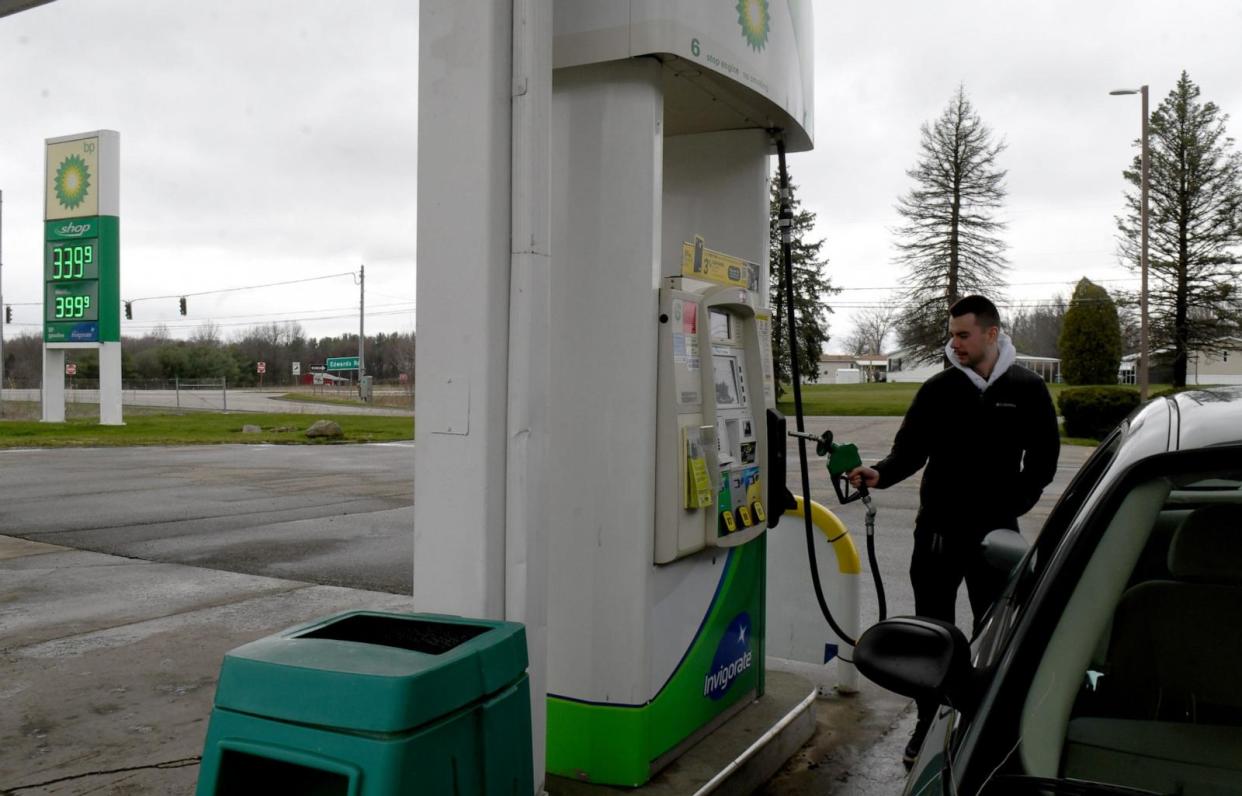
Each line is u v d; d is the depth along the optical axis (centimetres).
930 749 188
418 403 281
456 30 272
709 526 347
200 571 800
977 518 380
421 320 280
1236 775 163
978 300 377
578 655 324
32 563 836
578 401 325
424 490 280
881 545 916
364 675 186
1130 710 174
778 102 378
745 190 419
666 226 432
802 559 484
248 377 9831
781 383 4838
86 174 2934
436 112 276
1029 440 378
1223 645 180
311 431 2578
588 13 316
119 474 1605
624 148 319
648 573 321
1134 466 198
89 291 2947
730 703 384
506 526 274
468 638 222
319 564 830
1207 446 194
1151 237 4219
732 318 385
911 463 396
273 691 192
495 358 271
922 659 179
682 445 327
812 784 373
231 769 196
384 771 181
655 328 323
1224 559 186
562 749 327
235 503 1234
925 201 5025
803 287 5028
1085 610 183
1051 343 8044
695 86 352
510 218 273
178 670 526
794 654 487
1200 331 4162
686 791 318
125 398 6100
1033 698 174
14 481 1488
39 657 550
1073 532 195
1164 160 4166
